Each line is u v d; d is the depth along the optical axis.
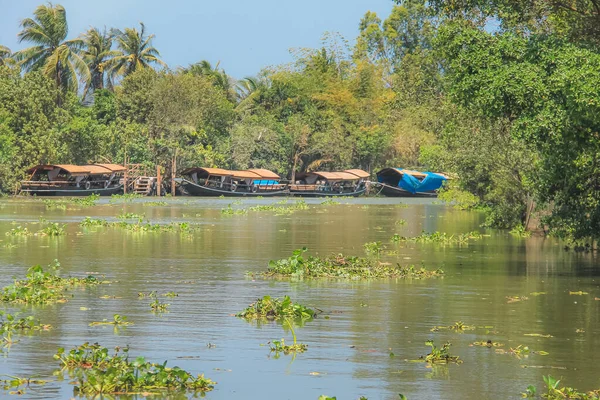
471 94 32.00
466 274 31.55
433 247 43.12
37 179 110.44
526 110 30.34
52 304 23.73
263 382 15.86
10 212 73.25
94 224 57.00
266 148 136.38
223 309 23.19
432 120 83.00
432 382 15.94
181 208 84.94
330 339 19.45
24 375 16.08
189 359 17.50
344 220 66.94
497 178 55.59
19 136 110.94
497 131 52.88
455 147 65.25
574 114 28.52
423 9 40.72
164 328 20.47
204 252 38.94
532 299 25.47
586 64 28.55
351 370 16.75
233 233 51.28
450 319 22.06
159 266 33.19
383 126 144.88
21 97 110.75
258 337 19.58
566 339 19.70
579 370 16.91
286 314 22.17
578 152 31.70
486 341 19.47
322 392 15.27
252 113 147.38
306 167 145.75
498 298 25.62
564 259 37.06
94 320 21.39
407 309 23.52
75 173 106.44
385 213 79.94
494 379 16.19
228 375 16.33
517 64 30.86
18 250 39.25
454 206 94.38
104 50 139.75
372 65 155.12
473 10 39.06
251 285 27.97
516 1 34.97
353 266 33.44
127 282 28.42
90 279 28.23
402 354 18.08
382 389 15.46
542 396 15.09
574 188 36.56
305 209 88.31
